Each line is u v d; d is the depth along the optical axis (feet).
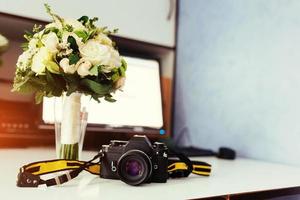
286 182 2.43
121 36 3.82
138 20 3.95
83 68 2.10
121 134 3.90
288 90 3.34
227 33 3.95
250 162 3.39
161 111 4.00
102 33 2.35
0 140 3.43
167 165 2.21
